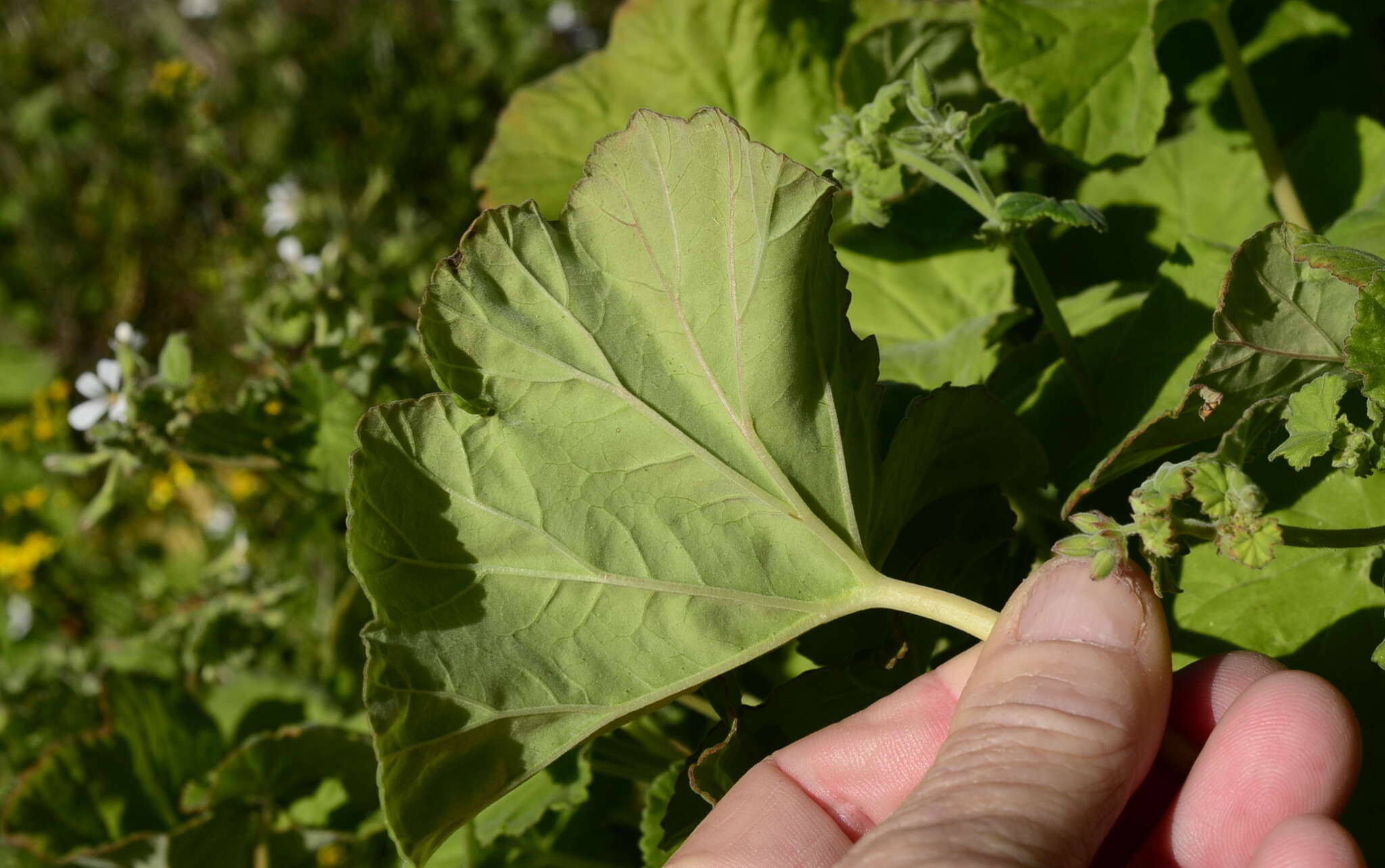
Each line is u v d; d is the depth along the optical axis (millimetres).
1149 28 308
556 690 228
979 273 333
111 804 393
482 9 799
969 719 206
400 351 345
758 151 221
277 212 583
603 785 339
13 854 403
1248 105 317
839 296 239
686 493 233
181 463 544
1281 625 249
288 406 343
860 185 281
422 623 224
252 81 848
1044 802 195
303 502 387
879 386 247
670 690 230
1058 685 202
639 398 232
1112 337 298
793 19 374
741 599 232
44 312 957
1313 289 229
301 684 443
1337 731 202
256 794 373
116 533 716
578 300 232
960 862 188
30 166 949
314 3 888
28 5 1004
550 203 384
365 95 795
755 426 231
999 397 302
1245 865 208
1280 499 256
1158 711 204
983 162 336
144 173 869
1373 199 291
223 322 791
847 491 232
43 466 746
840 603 233
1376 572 241
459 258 229
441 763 223
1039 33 305
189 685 442
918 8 344
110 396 369
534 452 232
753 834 231
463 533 230
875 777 233
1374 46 364
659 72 385
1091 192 357
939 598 230
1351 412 250
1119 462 240
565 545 231
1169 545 201
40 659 556
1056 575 211
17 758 489
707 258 228
